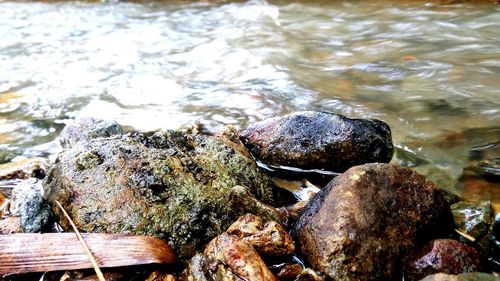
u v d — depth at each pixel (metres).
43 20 2.01
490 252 0.59
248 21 1.80
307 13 1.85
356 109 0.94
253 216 0.59
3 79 1.21
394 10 1.78
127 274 0.56
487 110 0.92
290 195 0.70
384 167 0.60
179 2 2.24
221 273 0.55
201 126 0.89
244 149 0.73
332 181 0.61
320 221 0.57
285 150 0.73
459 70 1.15
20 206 0.62
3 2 2.47
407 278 0.56
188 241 0.59
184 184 0.62
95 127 0.78
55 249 0.56
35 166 0.75
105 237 0.57
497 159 0.75
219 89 1.08
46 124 0.93
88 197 0.60
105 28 1.82
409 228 0.57
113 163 0.62
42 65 1.34
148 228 0.58
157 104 1.00
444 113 0.91
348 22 1.68
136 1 2.32
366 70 1.19
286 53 1.36
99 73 1.25
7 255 0.55
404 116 0.91
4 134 0.89
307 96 1.02
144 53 1.43
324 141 0.72
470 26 1.51
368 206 0.57
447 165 0.75
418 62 1.23
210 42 1.52
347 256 0.55
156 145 0.67
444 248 0.55
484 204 0.64
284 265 0.58
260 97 1.02
